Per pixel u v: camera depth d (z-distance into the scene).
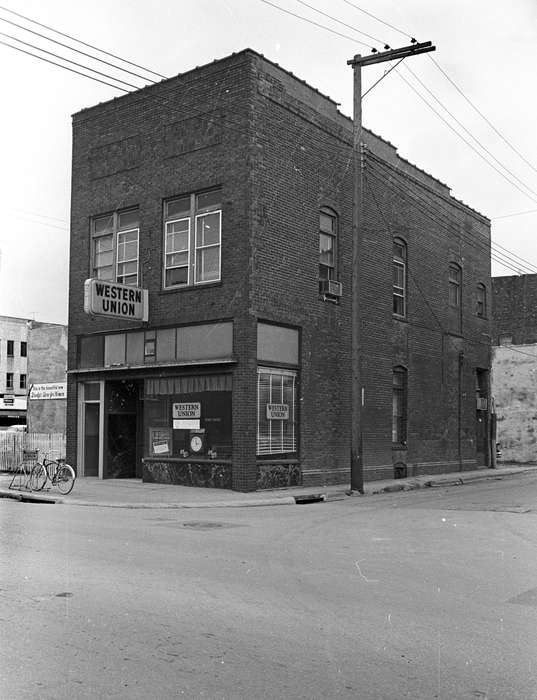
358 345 20.88
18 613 6.57
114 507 16.86
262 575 8.46
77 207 24.03
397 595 7.55
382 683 4.99
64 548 10.09
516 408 42.91
